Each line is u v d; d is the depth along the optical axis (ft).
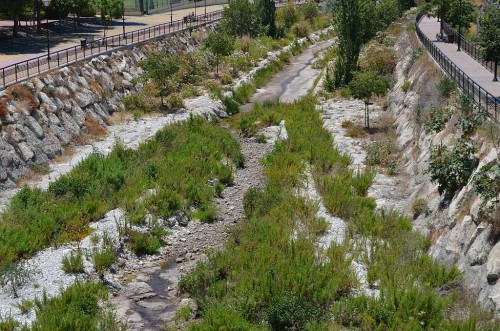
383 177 92.27
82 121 115.44
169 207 82.89
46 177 95.09
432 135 90.17
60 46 170.30
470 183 67.46
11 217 77.00
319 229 74.02
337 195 82.69
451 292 58.44
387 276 62.34
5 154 92.48
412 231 72.64
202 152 102.68
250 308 57.82
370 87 117.50
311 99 142.61
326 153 101.24
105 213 80.48
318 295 59.16
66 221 77.00
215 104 137.90
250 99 152.35
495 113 73.26
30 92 107.24
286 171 93.56
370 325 53.83
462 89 90.38
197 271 65.26
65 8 220.23
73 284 63.93
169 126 117.39
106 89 132.16
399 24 220.43
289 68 194.39
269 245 69.46
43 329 53.83
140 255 72.54
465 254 61.62
